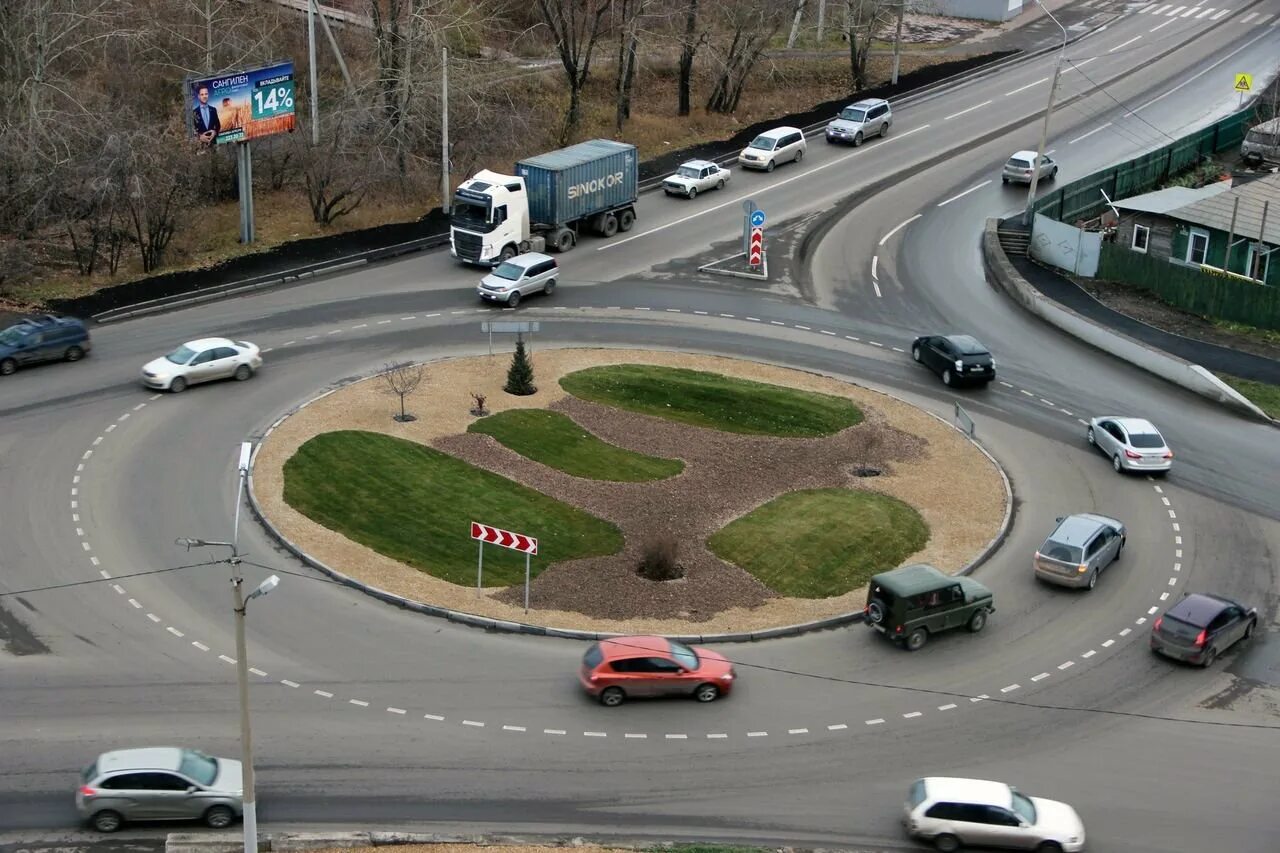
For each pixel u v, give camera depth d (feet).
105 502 152.76
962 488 169.17
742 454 175.63
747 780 114.52
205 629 131.34
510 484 163.43
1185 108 315.78
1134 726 124.98
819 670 131.75
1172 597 147.84
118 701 119.65
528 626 134.62
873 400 192.03
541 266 216.95
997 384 198.70
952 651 136.46
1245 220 231.50
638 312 215.51
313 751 114.62
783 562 150.92
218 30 262.67
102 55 257.34
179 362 180.75
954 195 266.57
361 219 243.81
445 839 104.88
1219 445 182.39
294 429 171.42
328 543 147.43
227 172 247.09
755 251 231.71
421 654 129.70
